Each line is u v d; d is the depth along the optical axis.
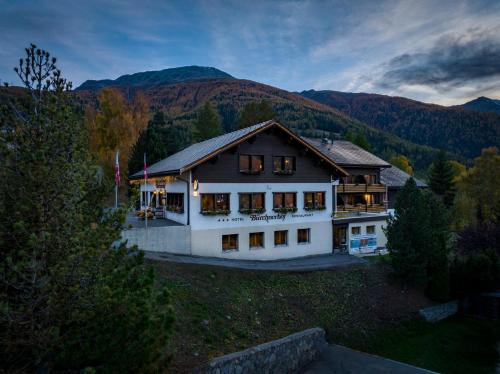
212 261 20.30
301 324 15.22
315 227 26.58
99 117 45.00
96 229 6.39
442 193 57.56
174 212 24.41
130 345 5.80
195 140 64.38
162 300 6.95
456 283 21.42
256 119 60.38
